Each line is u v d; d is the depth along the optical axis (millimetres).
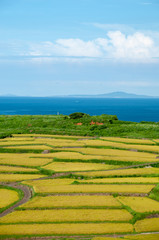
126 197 43906
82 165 60750
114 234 33312
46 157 67000
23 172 57062
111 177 53688
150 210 39000
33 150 72375
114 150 72375
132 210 38844
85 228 34312
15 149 72812
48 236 32594
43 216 37281
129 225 35375
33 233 33031
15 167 59969
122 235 33125
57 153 69875
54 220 36219
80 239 31766
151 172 55875
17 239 32000
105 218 36875
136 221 36656
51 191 45281
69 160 63875
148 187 47375
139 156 66312
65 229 34031
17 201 42938
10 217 36906
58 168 58406
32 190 46781
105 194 44844
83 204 40688
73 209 39594
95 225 35188
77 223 35688
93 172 55688
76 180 52250
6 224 35219
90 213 38312
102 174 54406
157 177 53844
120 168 59375
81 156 66062
